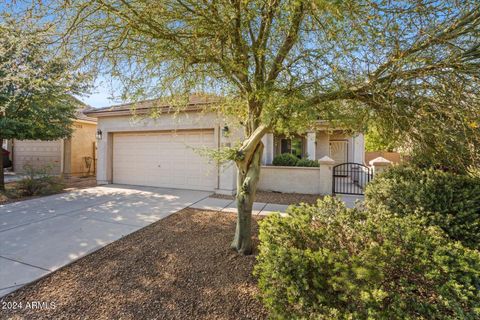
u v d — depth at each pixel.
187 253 3.92
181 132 9.77
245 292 2.90
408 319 1.60
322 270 1.98
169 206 7.07
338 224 2.66
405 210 3.93
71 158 13.77
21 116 8.23
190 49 3.32
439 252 1.97
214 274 3.29
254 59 3.48
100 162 10.97
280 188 9.55
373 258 2.00
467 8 2.48
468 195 3.70
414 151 3.49
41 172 9.36
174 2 3.08
